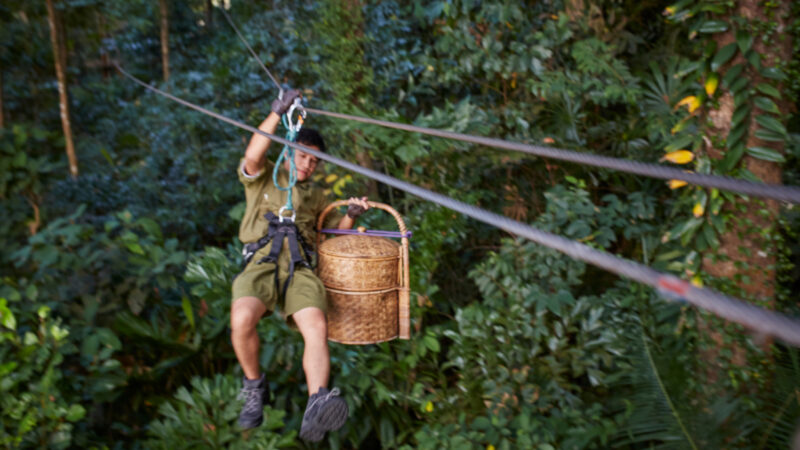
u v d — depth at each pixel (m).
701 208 4.08
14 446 3.70
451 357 4.80
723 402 3.79
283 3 7.37
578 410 4.43
